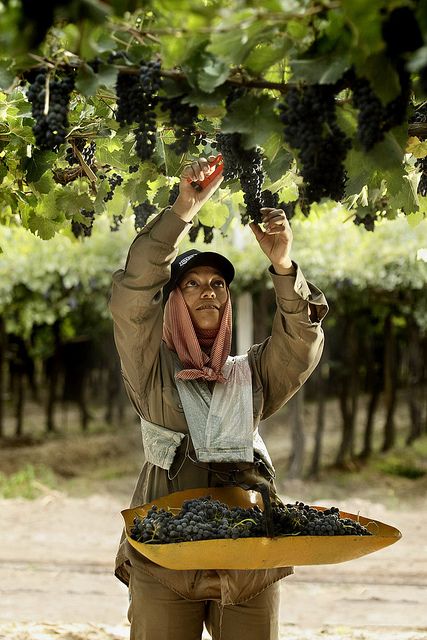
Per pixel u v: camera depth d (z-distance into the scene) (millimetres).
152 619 3750
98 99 4148
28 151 4359
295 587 9109
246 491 3793
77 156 4473
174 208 3682
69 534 12281
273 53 3020
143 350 3773
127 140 4547
